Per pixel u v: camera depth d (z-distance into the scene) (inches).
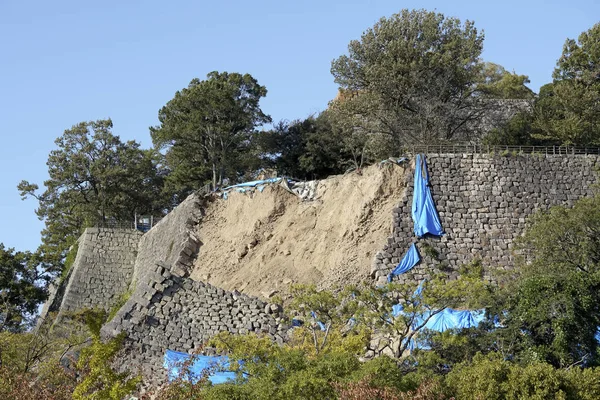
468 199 2404.0
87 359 1609.3
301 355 1619.1
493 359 1605.6
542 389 1512.1
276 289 2370.8
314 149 3107.8
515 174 2437.3
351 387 1448.1
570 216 2082.9
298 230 2536.9
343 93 3147.1
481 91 3171.8
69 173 3417.8
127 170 3462.1
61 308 2888.8
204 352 2062.0
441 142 2672.2
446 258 2319.1
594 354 1759.4
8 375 1651.1
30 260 2810.0
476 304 1877.5
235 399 1535.4
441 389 1519.4
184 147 3248.0
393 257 2309.3
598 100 2738.7
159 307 2135.8
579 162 2466.8
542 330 1786.4
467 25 3021.7
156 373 2027.6
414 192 2399.1
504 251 2333.9
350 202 2484.0
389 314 1849.2
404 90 2856.8
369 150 2837.1
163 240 2856.8
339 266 2357.3
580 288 1820.9
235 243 2620.6
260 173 3193.9
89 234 3102.9
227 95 3122.5
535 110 2827.3
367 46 3011.8
